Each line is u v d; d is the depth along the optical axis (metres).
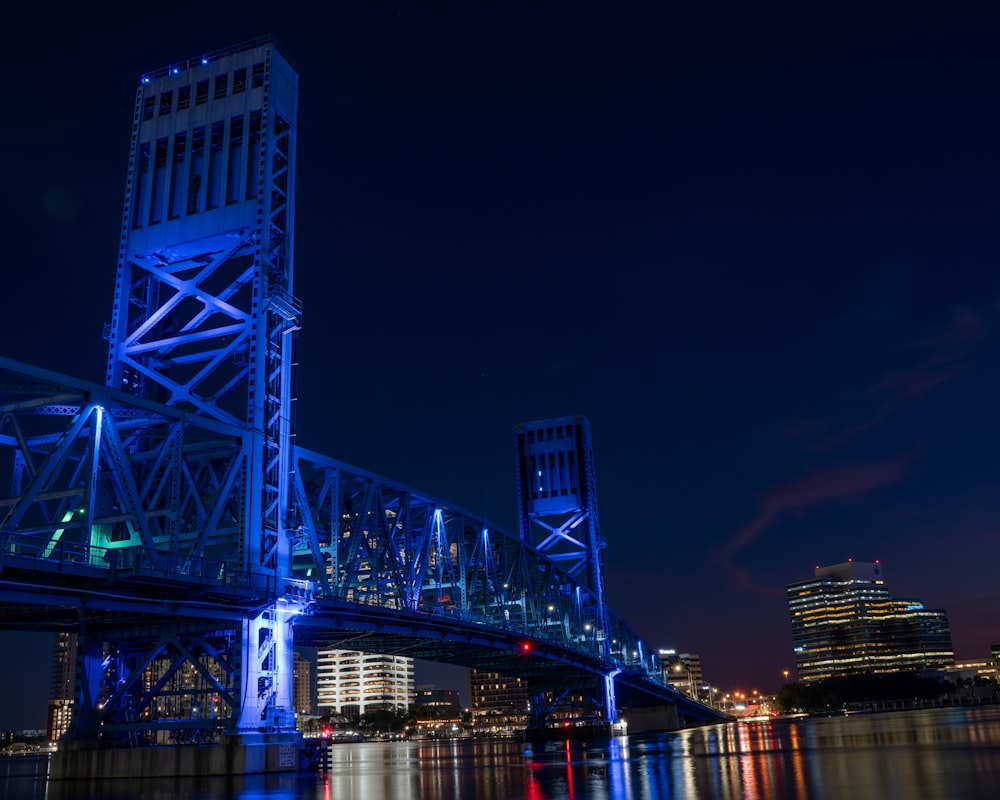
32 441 45.12
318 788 43.81
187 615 46.44
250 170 59.28
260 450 52.72
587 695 130.25
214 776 48.38
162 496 54.06
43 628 51.34
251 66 61.44
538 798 36.41
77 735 51.16
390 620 63.94
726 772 46.88
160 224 59.72
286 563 52.97
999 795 29.78
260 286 55.88
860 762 48.88
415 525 77.75
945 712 185.88
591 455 141.75
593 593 130.12
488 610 86.38
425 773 61.28
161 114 62.91
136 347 57.72
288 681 52.47
